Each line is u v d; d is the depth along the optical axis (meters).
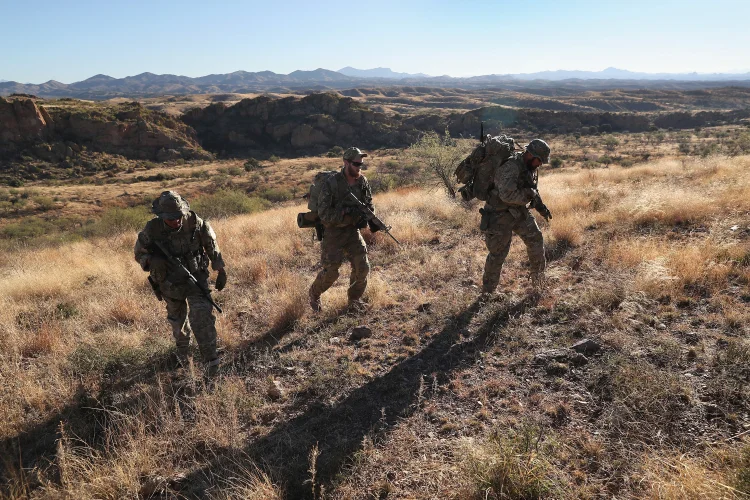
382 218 8.62
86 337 4.53
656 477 2.12
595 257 5.37
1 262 10.68
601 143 110.50
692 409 2.59
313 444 2.81
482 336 3.91
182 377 3.79
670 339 3.29
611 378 2.95
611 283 4.46
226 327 4.63
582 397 2.90
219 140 149.25
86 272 7.29
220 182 81.25
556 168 52.19
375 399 3.21
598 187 9.66
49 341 4.44
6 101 109.62
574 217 7.02
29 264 9.23
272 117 155.50
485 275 4.66
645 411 2.61
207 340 3.81
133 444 2.75
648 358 3.14
